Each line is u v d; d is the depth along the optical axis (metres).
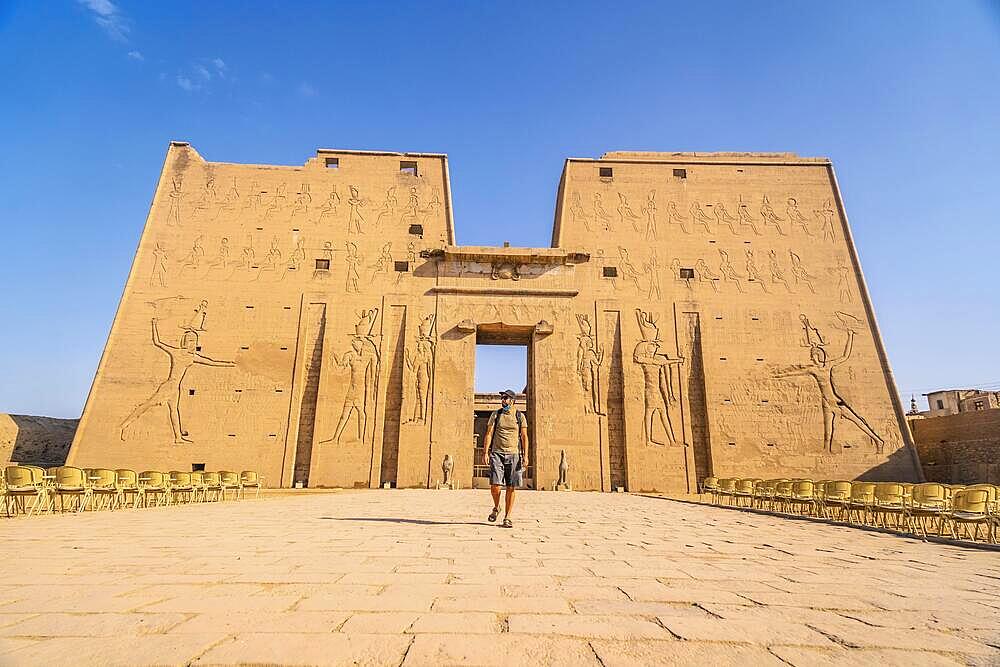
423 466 32.44
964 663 2.83
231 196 36.53
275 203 36.56
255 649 2.90
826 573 5.59
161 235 35.31
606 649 3.00
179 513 12.49
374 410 33.25
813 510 16.95
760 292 36.25
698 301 35.97
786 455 33.28
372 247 36.16
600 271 36.28
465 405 33.59
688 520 12.62
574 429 33.47
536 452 33.09
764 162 38.94
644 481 32.75
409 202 37.25
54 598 4.01
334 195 37.00
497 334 36.84
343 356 34.00
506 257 35.88
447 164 38.06
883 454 33.12
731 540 8.57
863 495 13.33
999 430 29.53
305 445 32.72
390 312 35.03
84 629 3.22
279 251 35.59
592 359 34.66
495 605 3.95
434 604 3.95
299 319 34.47
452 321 35.00
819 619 3.70
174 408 32.25
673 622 3.56
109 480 13.59
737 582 4.98
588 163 38.53
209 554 6.22
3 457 32.22
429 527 9.52
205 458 31.72
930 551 7.81
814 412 34.00
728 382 34.47
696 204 37.94
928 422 34.88
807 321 35.72
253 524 9.88
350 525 9.77
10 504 14.08
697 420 34.25
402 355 34.31
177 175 36.72
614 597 4.27
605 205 37.69
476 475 44.72
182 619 3.46
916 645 3.14
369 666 2.68
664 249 36.91
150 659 2.72
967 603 4.25
